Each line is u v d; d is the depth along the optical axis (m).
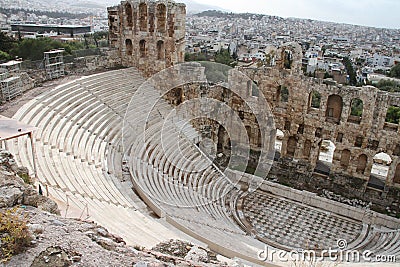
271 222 29.55
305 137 37.16
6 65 30.69
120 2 41.19
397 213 31.64
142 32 41.06
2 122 18.19
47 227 11.14
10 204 12.20
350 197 33.97
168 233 18.16
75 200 18.05
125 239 15.07
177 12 39.06
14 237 10.04
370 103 32.75
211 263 12.95
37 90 31.94
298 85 36.09
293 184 35.75
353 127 34.22
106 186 22.34
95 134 28.66
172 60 40.75
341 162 37.47
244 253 18.83
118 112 33.06
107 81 37.72
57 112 28.75
